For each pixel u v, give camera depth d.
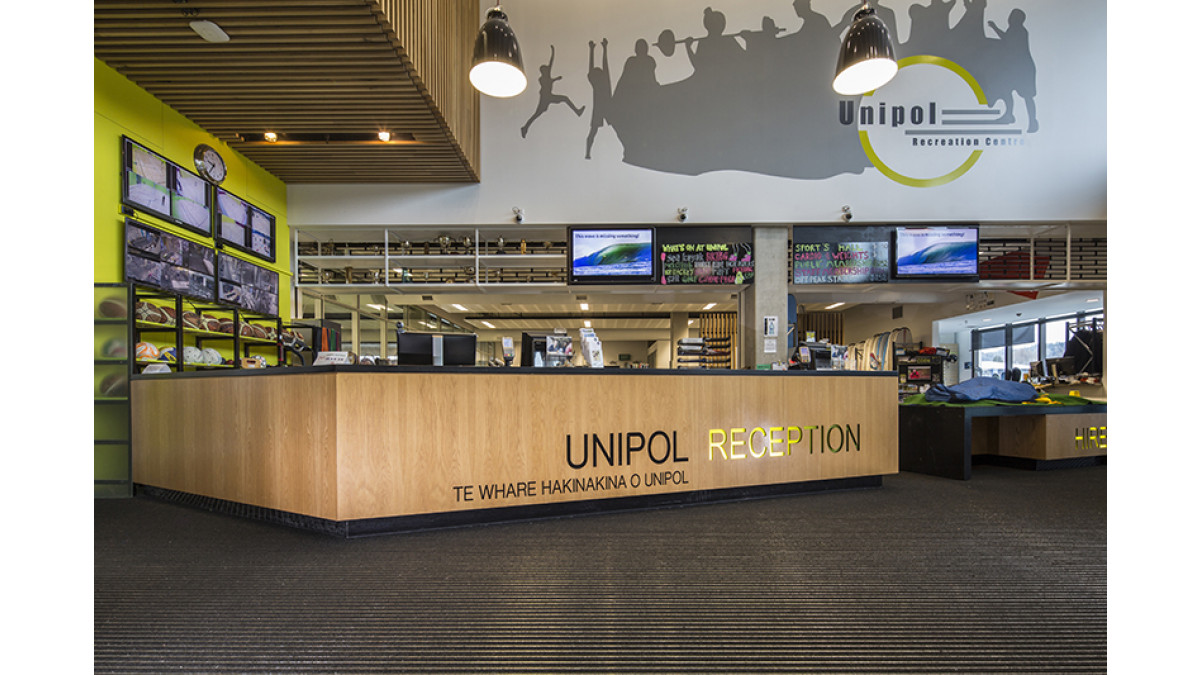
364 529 3.22
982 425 6.35
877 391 4.85
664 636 1.95
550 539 3.14
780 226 7.21
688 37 7.15
